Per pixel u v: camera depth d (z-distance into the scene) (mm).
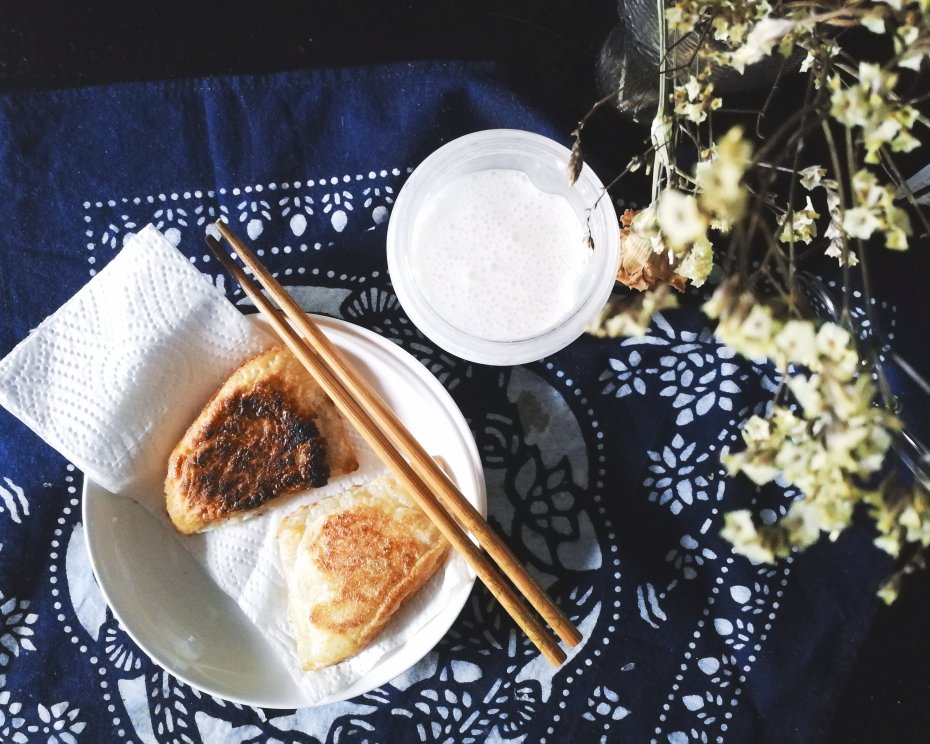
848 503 410
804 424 426
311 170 592
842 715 579
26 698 578
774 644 574
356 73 588
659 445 582
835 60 527
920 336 578
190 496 567
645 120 583
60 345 552
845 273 430
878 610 573
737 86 546
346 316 587
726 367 582
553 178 557
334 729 577
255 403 568
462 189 561
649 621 577
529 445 583
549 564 579
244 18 604
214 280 587
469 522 529
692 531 580
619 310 576
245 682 562
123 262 551
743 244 433
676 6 427
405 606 572
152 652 551
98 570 549
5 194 591
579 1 601
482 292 556
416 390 555
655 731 573
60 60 604
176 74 604
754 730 571
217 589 579
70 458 556
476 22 603
